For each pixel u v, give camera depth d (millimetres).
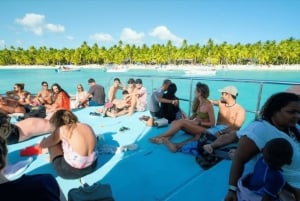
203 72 31141
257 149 1550
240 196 1578
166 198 2223
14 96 6184
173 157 3111
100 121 5070
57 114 2477
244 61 62531
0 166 983
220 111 3797
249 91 12578
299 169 1517
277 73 34625
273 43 57688
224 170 2660
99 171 2742
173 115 4805
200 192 2291
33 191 1021
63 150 2477
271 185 1374
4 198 951
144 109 6176
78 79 23453
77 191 2012
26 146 3531
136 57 68250
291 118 1534
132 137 3947
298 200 1532
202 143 2986
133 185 2455
